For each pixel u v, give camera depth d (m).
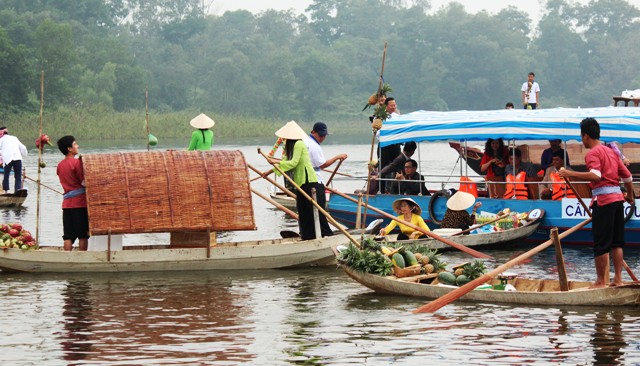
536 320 13.39
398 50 146.88
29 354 11.90
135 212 17.52
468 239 19.92
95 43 125.81
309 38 162.25
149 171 17.73
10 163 29.92
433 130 22.03
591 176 14.05
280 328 13.18
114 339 12.60
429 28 147.62
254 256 17.89
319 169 19.31
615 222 14.35
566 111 22.00
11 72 90.44
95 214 17.42
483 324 13.24
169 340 12.55
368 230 19.16
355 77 143.50
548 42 152.75
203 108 130.38
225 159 18.05
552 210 20.94
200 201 17.70
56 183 37.16
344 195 21.48
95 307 14.58
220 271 17.80
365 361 11.54
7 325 13.40
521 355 11.71
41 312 14.24
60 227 24.20
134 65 127.94
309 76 133.75
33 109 92.50
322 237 18.75
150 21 162.50
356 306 14.56
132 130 84.12
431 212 22.08
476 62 144.62
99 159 17.77
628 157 24.95
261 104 131.12
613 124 20.11
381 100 17.75
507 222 20.64
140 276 17.22
